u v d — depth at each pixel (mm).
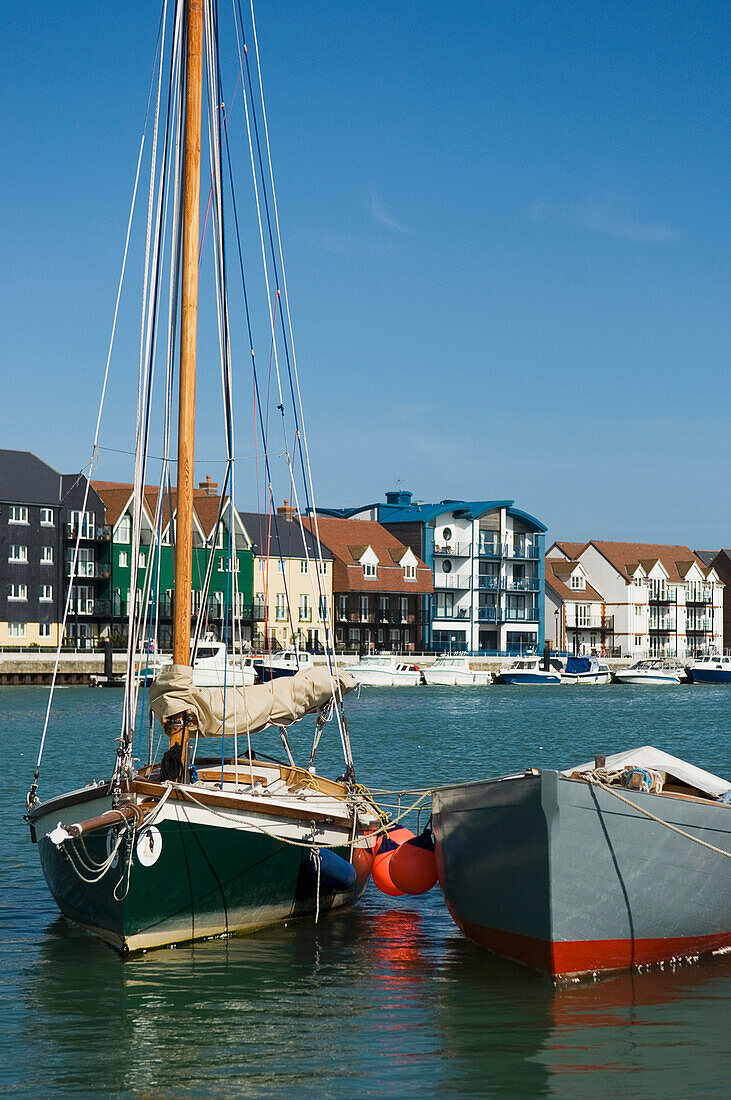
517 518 111062
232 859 13219
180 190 14125
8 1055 10391
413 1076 9930
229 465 15555
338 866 14414
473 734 45281
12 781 28578
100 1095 9594
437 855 13953
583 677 97062
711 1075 9914
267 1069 10109
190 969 12797
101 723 47969
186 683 13312
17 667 74250
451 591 106750
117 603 82688
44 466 83500
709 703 69000
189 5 13812
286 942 14031
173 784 12688
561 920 11945
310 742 40688
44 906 15672
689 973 12695
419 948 13828
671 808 12250
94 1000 11781
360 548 98000
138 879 12422
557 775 11586
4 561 79562
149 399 14688
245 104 16938
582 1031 10922
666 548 128375
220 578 71375
